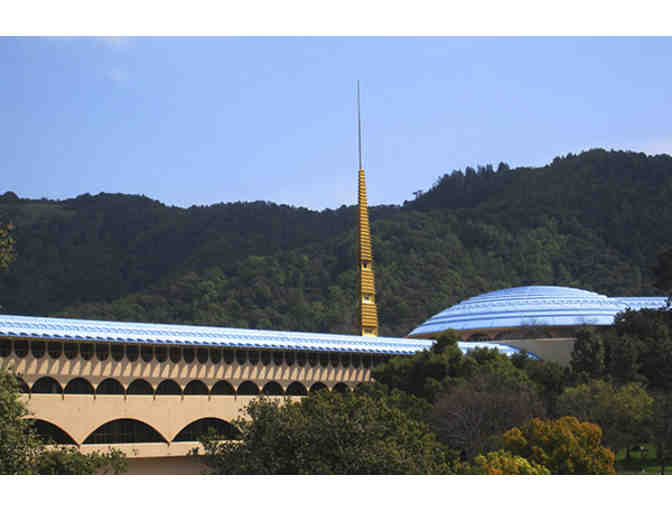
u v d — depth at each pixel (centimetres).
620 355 8938
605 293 19762
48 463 4744
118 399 6881
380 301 18962
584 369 8925
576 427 6122
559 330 10888
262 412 4966
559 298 11256
